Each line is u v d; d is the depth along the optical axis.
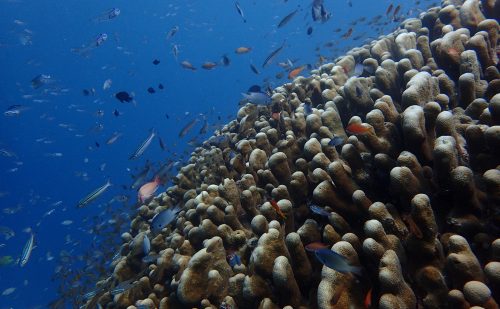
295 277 0.55
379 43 1.13
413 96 0.63
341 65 1.25
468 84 0.66
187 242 0.80
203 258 0.64
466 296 0.38
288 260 0.56
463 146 0.58
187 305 0.64
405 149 0.62
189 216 0.92
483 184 0.51
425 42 0.96
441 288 0.43
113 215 2.11
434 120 0.57
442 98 0.67
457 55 0.76
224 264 0.66
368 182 0.61
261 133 1.00
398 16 2.03
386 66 0.85
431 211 0.45
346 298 0.46
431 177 0.54
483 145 0.53
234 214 0.78
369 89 0.91
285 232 0.67
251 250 0.68
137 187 1.33
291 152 0.87
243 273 0.64
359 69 1.03
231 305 0.58
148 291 0.82
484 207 0.48
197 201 0.91
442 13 1.01
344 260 0.43
